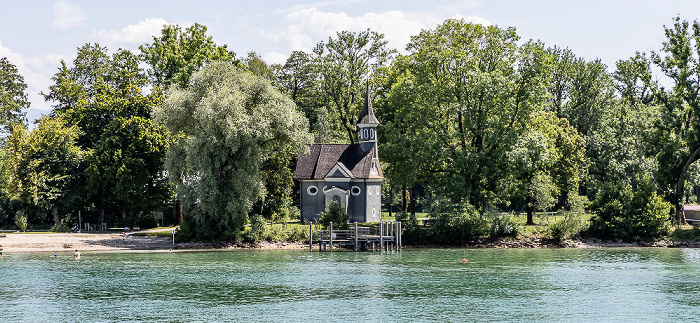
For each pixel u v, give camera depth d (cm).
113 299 4809
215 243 7700
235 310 4478
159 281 5531
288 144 7769
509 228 8119
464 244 8006
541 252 7556
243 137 7294
